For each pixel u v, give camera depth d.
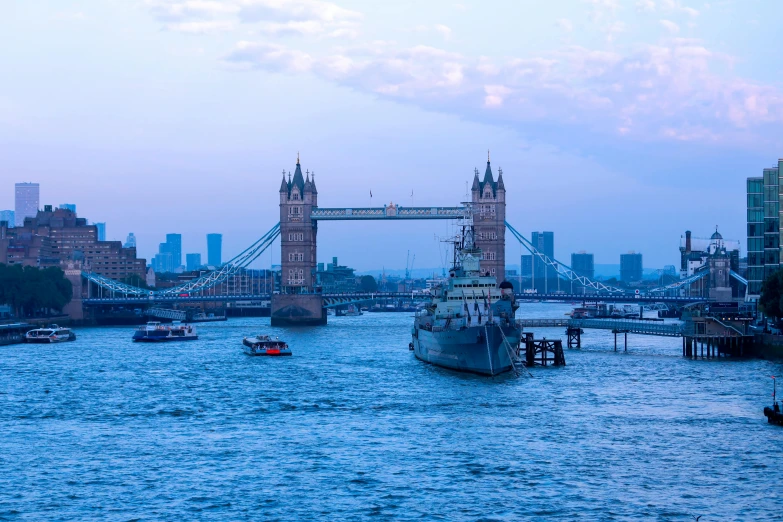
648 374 178.62
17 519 88.75
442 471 102.75
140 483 99.75
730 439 115.38
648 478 98.94
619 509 89.50
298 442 118.00
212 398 157.38
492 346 173.75
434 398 151.25
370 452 111.75
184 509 91.31
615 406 140.25
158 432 126.38
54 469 105.69
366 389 164.38
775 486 95.75
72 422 134.88
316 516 88.94
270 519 88.38
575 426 124.81
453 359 188.88
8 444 118.88
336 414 138.12
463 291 197.00
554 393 154.12
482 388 161.88
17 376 193.38
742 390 155.00
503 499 92.75
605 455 108.31
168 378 188.38
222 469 104.94
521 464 105.06
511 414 134.62
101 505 92.62
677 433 119.19
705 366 191.62
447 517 88.12
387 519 87.94
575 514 88.31
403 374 187.12
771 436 116.88
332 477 101.12
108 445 117.94
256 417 137.25
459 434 120.94
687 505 90.31
